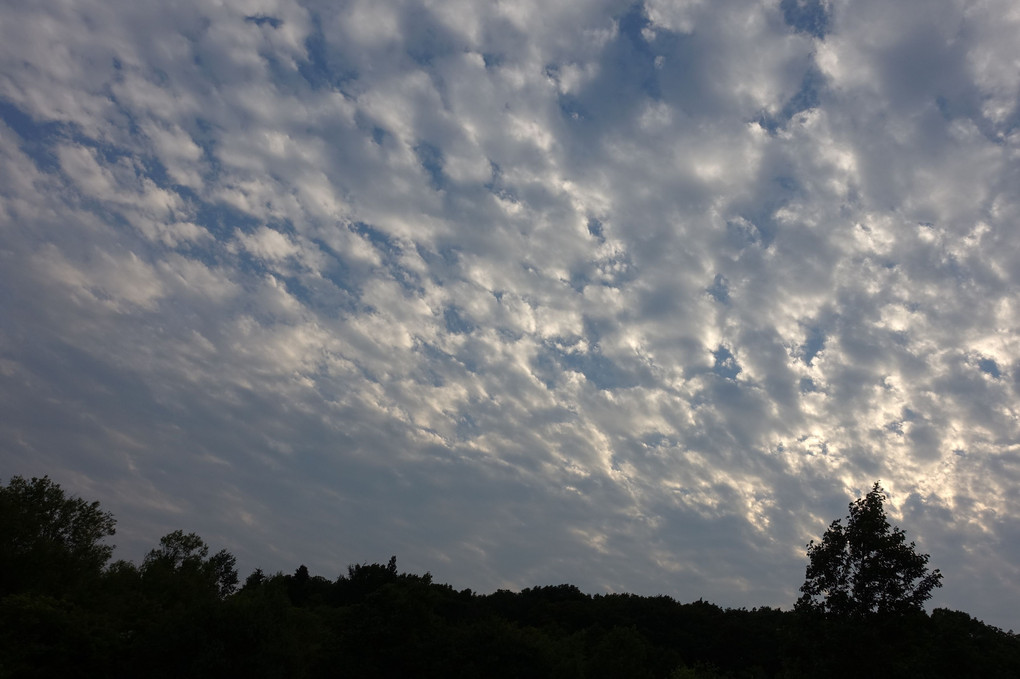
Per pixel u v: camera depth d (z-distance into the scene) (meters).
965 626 34.19
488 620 57.03
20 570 44.28
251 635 38.72
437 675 51.31
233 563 99.38
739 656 98.56
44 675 35.69
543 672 53.62
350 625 53.19
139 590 53.25
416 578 56.53
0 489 48.53
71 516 53.06
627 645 61.31
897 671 25.73
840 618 25.44
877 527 26.03
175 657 37.78
